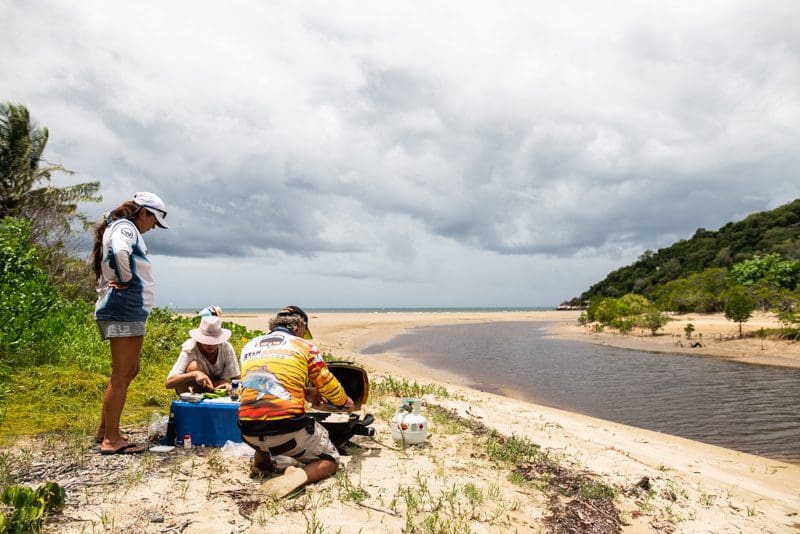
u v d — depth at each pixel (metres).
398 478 4.17
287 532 3.04
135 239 3.98
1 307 7.67
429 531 3.20
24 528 2.76
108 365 7.06
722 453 6.79
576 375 14.53
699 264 66.50
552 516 3.73
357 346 22.70
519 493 4.12
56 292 10.99
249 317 43.75
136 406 5.90
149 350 8.61
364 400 5.14
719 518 4.14
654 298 53.81
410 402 5.36
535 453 5.38
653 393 11.73
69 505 3.17
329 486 3.83
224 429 4.52
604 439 6.86
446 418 6.64
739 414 9.58
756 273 45.75
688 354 20.33
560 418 8.28
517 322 54.22
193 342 5.32
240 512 3.26
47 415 5.14
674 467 5.71
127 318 3.99
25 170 21.41
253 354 3.96
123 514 3.10
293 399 3.78
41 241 14.36
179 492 3.51
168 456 4.23
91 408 5.52
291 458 4.10
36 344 7.32
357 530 3.13
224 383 5.32
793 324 23.39
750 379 13.96
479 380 13.39
